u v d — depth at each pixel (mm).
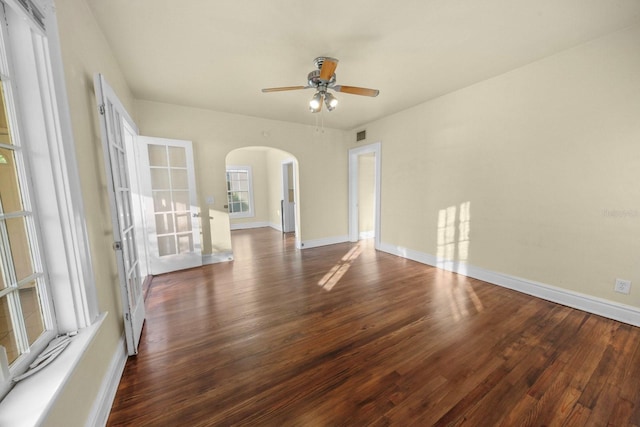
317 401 1465
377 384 1585
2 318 1002
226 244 4301
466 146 3311
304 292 3006
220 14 1819
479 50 2361
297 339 2070
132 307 1939
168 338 2102
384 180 4645
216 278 3488
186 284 3281
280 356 1863
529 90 2668
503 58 2520
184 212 3834
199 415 1379
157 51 2287
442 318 2365
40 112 1143
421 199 4008
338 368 1730
